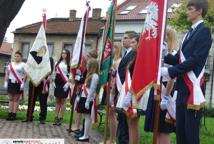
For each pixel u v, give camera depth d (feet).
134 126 20.86
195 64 15.72
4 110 47.24
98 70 28.84
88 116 29.09
